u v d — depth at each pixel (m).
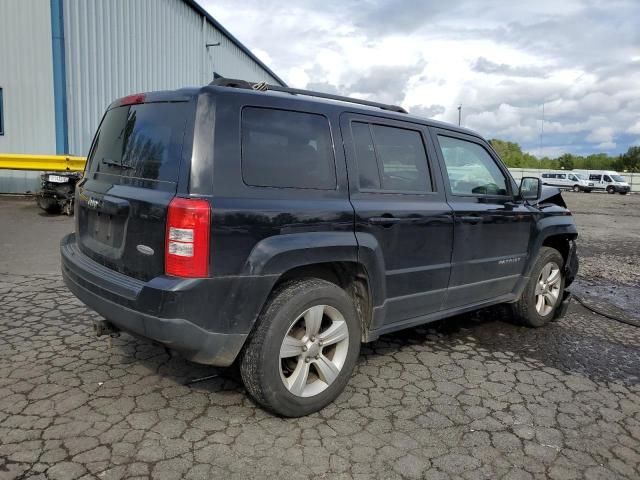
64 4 12.68
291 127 3.21
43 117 13.07
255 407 3.26
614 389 3.85
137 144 3.21
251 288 2.87
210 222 2.72
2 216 10.41
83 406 3.17
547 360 4.37
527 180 4.80
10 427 2.90
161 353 4.00
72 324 4.59
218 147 2.85
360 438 2.98
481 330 5.12
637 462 2.89
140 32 15.64
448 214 4.00
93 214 3.47
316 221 3.14
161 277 2.78
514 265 4.80
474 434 3.09
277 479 2.56
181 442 2.83
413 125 4.00
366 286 3.53
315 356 3.21
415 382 3.78
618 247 11.52
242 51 24.67
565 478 2.71
